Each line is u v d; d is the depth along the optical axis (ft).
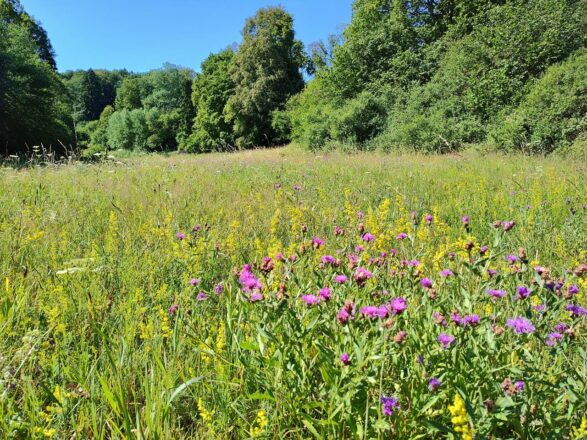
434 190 21.65
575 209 16.21
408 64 86.69
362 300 6.27
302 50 146.82
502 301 6.87
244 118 144.87
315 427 5.17
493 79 64.64
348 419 4.63
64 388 5.69
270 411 5.48
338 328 5.68
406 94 76.64
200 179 26.35
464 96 67.56
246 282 6.10
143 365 6.44
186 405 6.04
